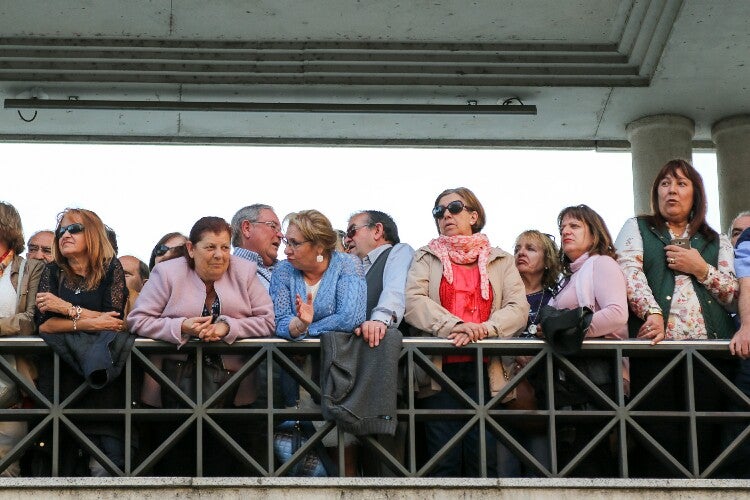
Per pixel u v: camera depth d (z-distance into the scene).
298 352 12.70
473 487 12.34
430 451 12.91
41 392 12.53
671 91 18.28
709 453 13.12
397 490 12.30
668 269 13.09
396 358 12.50
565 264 13.27
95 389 12.46
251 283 12.73
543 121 18.78
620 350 12.75
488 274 13.00
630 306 13.01
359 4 17.20
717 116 18.81
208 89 17.98
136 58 17.72
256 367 12.98
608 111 18.61
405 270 13.12
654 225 13.25
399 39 17.75
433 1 17.19
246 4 17.16
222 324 12.48
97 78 17.78
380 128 18.80
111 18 17.28
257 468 12.41
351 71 17.94
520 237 13.41
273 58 17.83
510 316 12.77
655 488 12.46
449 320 12.73
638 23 17.42
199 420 12.38
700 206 13.26
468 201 13.16
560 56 17.97
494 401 12.60
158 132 18.78
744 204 18.64
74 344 12.35
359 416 12.33
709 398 13.01
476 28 17.62
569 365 12.69
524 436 13.09
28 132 18.69
